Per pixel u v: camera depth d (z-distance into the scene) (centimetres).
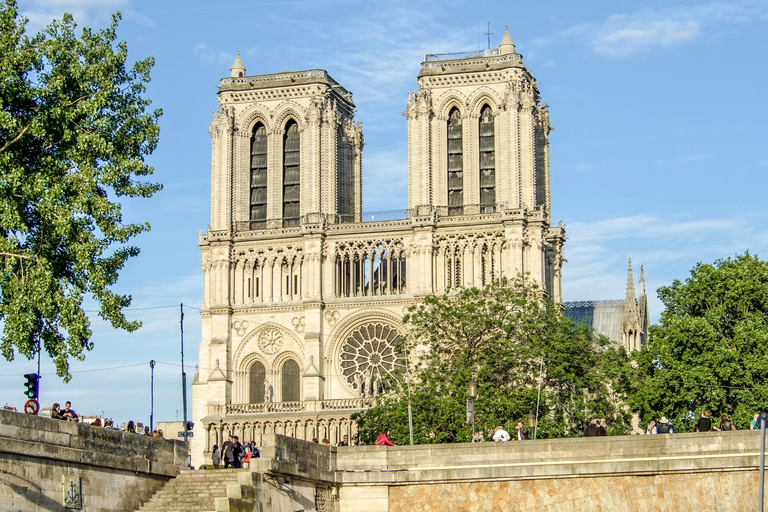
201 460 18050
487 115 18200
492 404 12812
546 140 19550
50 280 8488
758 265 13612
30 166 9000
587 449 8119
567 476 7944
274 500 7731
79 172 8875
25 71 8962
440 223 17688
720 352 12862
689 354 13138
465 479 8138
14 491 6981
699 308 13750
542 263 17588
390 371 17275
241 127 18838
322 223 18138
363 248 18075
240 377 18200
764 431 7050
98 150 8888
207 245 18438
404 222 17912
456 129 18238
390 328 17812
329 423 17475
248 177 18788
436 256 17712
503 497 8050
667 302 13925
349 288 18062
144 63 9388
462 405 12781
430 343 14388
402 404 13088
